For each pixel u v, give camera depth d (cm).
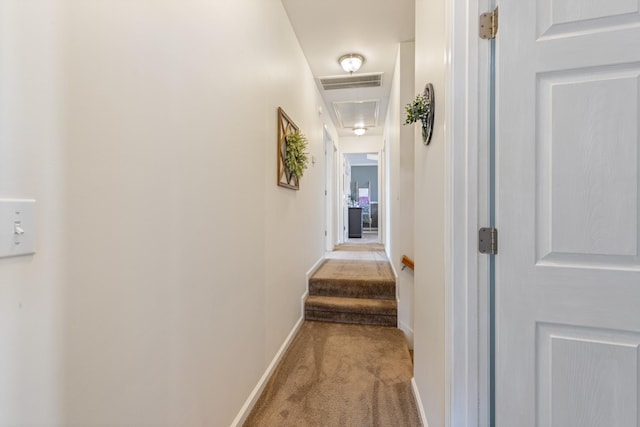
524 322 102
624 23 94
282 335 228
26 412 59
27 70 59
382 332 271
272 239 205
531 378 102
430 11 148
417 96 170
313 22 257
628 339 94
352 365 213
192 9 111
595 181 96
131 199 84
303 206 305
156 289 94
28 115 59
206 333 122
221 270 134
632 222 93
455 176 110
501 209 104
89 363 72
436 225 134
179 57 104
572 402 99
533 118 101
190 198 111
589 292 97
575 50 97
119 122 80
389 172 424
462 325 109
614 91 94
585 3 96
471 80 108
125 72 81
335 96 426
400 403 173
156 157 93
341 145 677
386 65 336
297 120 280
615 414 95
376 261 438
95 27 72
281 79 229
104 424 75
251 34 168
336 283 317
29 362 60
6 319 56
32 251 60
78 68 69
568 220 98
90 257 72
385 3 234
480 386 108
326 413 164
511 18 102
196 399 114
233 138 146
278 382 193
